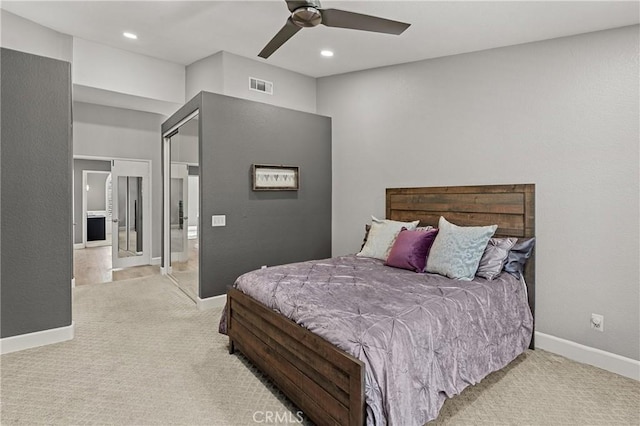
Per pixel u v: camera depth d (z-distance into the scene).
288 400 2.15
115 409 2.04
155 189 6.31
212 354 2.76
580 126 2.65
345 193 4.62
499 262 2.72
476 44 3.13
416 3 2.58
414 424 1.68
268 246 4.21
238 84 4.37
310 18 2.23
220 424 1.92
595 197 2.59
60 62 2.98
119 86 4.44
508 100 3.06
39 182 2.89
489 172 3.20
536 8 2.40
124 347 2.87
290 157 4.38
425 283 2.53
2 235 2.74
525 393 2.24
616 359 2.50
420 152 3.78
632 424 1.95
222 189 3.82
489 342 2.32
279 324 2.12
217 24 3.57
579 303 2.68
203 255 3.73
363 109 4.38
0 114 2.72
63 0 3.24
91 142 5.60
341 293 2.29
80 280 5.14
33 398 2.14
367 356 1.61
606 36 2.53
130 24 3.69
